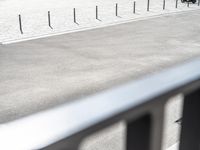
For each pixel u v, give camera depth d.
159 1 40.03
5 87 12.09
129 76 13.61
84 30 23.38
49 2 37.69
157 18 28.84
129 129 0.86
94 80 12.95
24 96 11.18
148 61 15.95
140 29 24.03
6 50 17.72
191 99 1.12
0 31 22.67
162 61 16.03
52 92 11.59
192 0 38.44
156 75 1.05
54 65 15.00
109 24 25.75
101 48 18.31
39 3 36.84
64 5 35.28
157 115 0.90
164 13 31.48
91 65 15.04
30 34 21.92
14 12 30.69
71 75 13.56
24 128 0.67
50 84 12.43
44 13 30.09
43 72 13.96
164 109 0.93
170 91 0.94
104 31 23.11
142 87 0.92
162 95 0.91
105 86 12.31
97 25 25.28
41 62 15.48
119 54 17.09
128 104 0.81
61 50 17.75
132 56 16.78
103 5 35.84
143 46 19.02
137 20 27.69
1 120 9.27
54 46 18.67
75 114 0.73
